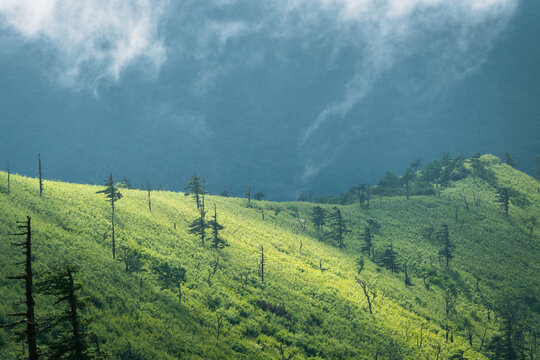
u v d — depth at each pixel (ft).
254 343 185.57
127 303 171.83
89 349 75.51
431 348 230.89
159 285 203.92
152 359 141.59
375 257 395.96
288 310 229.25
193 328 177.47
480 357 234.17
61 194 294.25
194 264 252.42
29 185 288.71
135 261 207.82
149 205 350.64
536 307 340.80
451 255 392.27
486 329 286.46
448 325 278.26
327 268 332.39
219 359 159.63
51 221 233.14
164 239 277.44
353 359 196.03
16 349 113.70
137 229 277.44
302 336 204.13
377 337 227.61
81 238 221.66
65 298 73.46
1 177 281.74
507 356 221.66
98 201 307.58
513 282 371.56
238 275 258.37
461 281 363.35
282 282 271.28
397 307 286.05
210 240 307.78
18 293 138.72
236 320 199.21
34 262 166.61
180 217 352.08
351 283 308.81
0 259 155.94
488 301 337.72
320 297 263.08
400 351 217.15
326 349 197.88
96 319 149.89
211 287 228.02
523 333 273.13
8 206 225.15
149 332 158.92
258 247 334.44
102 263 198.08
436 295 330.54
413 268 381.81
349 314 248.93
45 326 66.03
